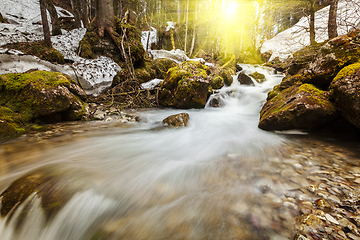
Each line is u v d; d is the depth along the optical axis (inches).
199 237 52.9
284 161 100.3
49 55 247.1
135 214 63.4
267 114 160.6
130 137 152.3
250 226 55.4
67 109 189.5
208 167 98.3
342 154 105.7
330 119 129.4
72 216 61.2
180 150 127.0
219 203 67.3
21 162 95.1
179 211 64.2
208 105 287.9
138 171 94.0
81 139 140.4
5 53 191.6
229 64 505.0
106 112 221.6
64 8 668.7
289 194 69.8
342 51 129.7
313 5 329.7
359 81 104.0
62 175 81.0
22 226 55.9
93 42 317.7
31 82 171.6
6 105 166.6
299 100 135.4
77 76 233.0
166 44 702.5
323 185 74.4
